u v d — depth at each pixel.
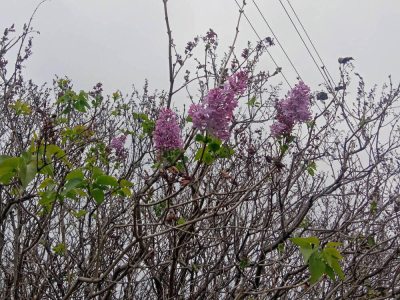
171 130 2.79
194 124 2.63
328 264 2.00
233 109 2.62
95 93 5.91
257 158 4.52
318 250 2.00
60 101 4.09
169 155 2.81
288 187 4.39
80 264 4.27
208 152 2.65
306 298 4.48
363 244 4.00
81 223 4.40
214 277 4.23
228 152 2.72
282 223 4.59
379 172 4.89
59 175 3.69
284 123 3.13
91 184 2.34
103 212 4.46
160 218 2.74
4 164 2.12
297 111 3.09
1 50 4.77
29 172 2.13
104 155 4.99
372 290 4.01
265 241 5.03
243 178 4.33
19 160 2.16
